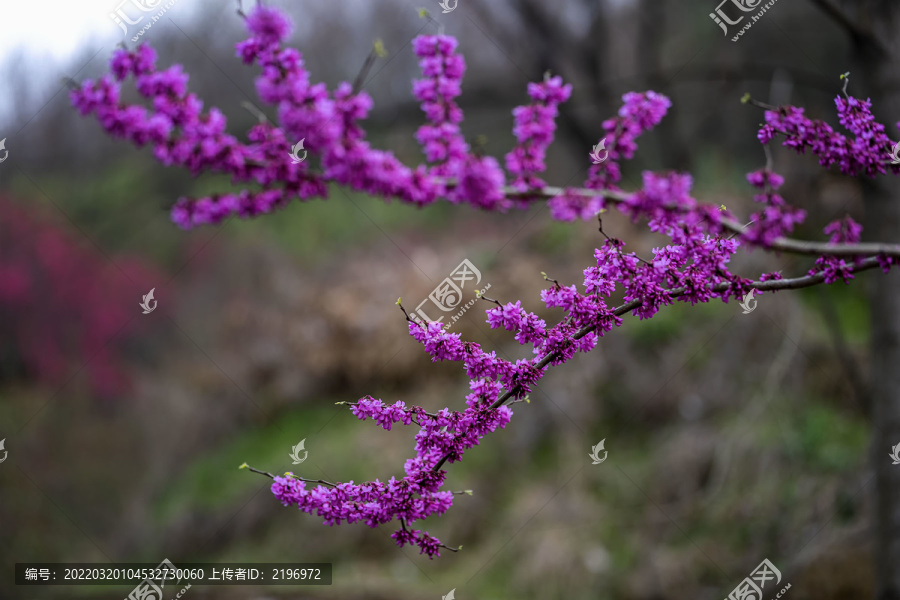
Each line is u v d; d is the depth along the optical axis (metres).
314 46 9.97
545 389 7.51
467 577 6.52
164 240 10.09
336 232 10.87
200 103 2.35
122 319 9.55
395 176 2.35
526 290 7.81
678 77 7.53
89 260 9.77
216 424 8.97
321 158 2.31
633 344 7.41
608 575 6.11
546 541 6.52
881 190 3.25
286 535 7.37
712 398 6.79
